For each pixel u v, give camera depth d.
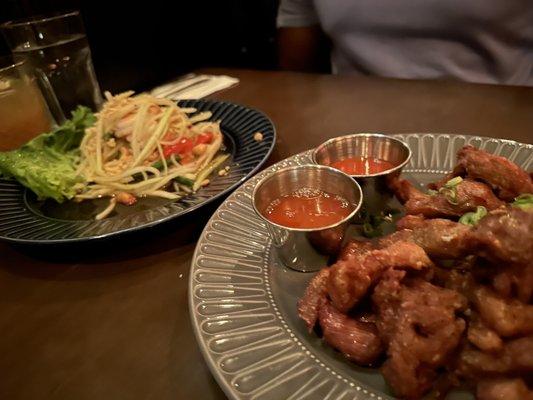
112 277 0.23
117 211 0.29
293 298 0.20
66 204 0.30
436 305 0.16
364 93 0.41
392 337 0.16
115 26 0.52
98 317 0.21
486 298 0.16
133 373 0.18
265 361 0.16
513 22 0.47
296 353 0.17
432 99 0.38
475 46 0.48
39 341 0.20
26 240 0.24
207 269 0.21
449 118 0.35
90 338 0.20
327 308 0.18
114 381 0.18
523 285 0.15
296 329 0.18
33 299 0.22
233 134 0.36
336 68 0.57
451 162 0.28
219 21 0.70
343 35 0.54
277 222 0.23
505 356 0.15
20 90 0.34
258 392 0.15
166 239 0.26
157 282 0.23
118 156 0.36
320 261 0.22
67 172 0.31
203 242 0.23
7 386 0.18
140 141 0.35
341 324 0.17
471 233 0.16
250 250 0.23
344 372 0.16
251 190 0.27
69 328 0.20
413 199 0.23
